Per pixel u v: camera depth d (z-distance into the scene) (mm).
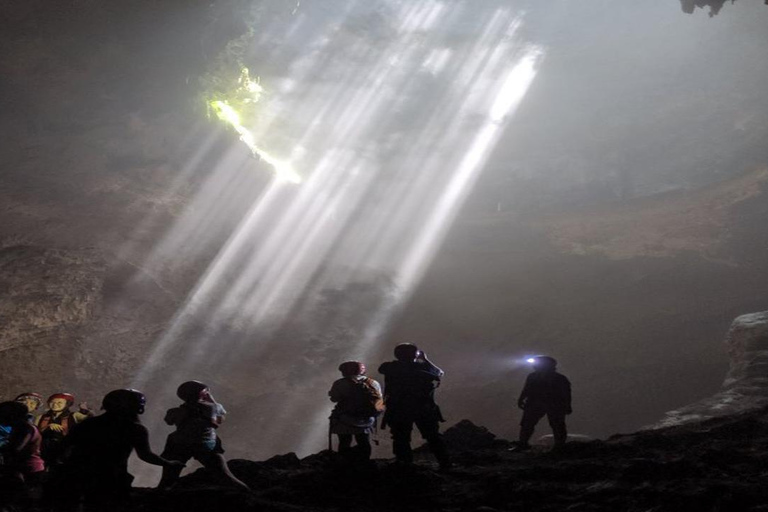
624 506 5766
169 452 6758
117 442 5309
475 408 31922
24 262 26344
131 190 30531
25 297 25781
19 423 6406
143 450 5395
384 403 7555
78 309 26969
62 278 26766
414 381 7551
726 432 9953
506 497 6398
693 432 10133
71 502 5164
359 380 7535
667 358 32000
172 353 29312
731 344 19438
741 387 16094
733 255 34969
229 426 29578
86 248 27938
